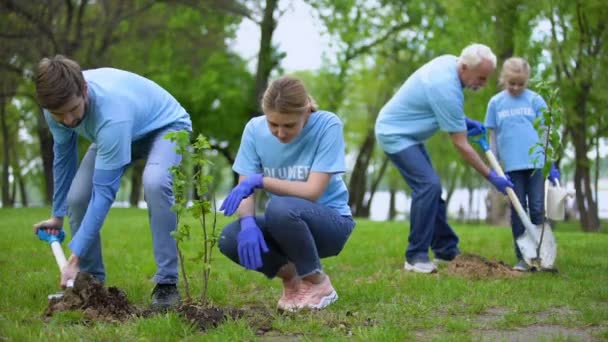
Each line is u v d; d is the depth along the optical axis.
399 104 5.28
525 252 5.07
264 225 3.58
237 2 20.44
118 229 8.91
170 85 21.03
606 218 34.62
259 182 3.39
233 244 3.50
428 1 18.83
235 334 2.90
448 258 5.57
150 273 5.05
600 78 13.52
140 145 3.72
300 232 3.39
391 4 20.69
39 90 3.07
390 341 2.82
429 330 3.16
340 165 3.48
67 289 3.39
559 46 13.07
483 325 3.23
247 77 22.48
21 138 29.22
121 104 3.37
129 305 3.44
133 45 20.81
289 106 3.10
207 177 3.10
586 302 3.80
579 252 6.29
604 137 18.62
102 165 3.34
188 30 22.02
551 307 3.71
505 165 5.43
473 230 9.27
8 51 17.41
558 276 4.77
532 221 5.28
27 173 30.17
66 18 18.80
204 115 22.23
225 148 23.84
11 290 4.04
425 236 5.05
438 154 26.31
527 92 5.46
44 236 3.78
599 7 12.38
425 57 20.84
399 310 3.53
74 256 3.37
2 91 19.09
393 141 5.23
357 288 4.15
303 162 3.54
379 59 22.80
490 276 4.73
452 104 4.97
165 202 3.48
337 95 22.36
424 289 4.18
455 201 47.62
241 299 3.99
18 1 16.92
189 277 4.65
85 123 3.37
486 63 4.95
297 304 3.56
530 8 12.40
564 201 5.07
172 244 3.51
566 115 14.91
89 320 3.22
